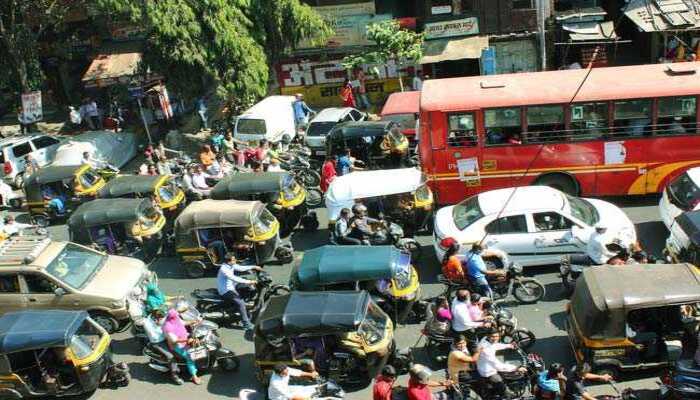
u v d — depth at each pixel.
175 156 27.91
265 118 26.55
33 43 32.09
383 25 29.34
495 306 14.66
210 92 33.84
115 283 16.67
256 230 18.17
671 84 18.83
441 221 17.45
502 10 29.38
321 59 32.06
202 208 18.58
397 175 19.08
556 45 29.44
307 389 12.66
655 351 12.68
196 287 18.36
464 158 19.88
